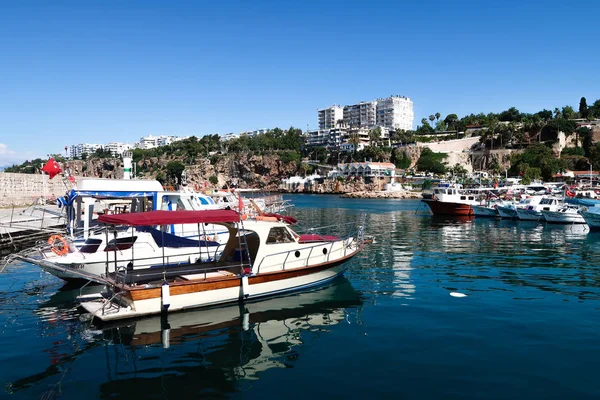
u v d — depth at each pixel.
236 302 14.48
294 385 8.83
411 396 8.30
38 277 19.31
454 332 11.84
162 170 182.25
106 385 8.92
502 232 37.41
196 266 15.77
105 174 184.88
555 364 9.70
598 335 11.54
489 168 147.88
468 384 8.77
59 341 11.48
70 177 22.95
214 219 13.79
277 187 176.88
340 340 11.34
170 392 8.59
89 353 10.65
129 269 15.16
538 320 12.84
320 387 8.73
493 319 12.96
